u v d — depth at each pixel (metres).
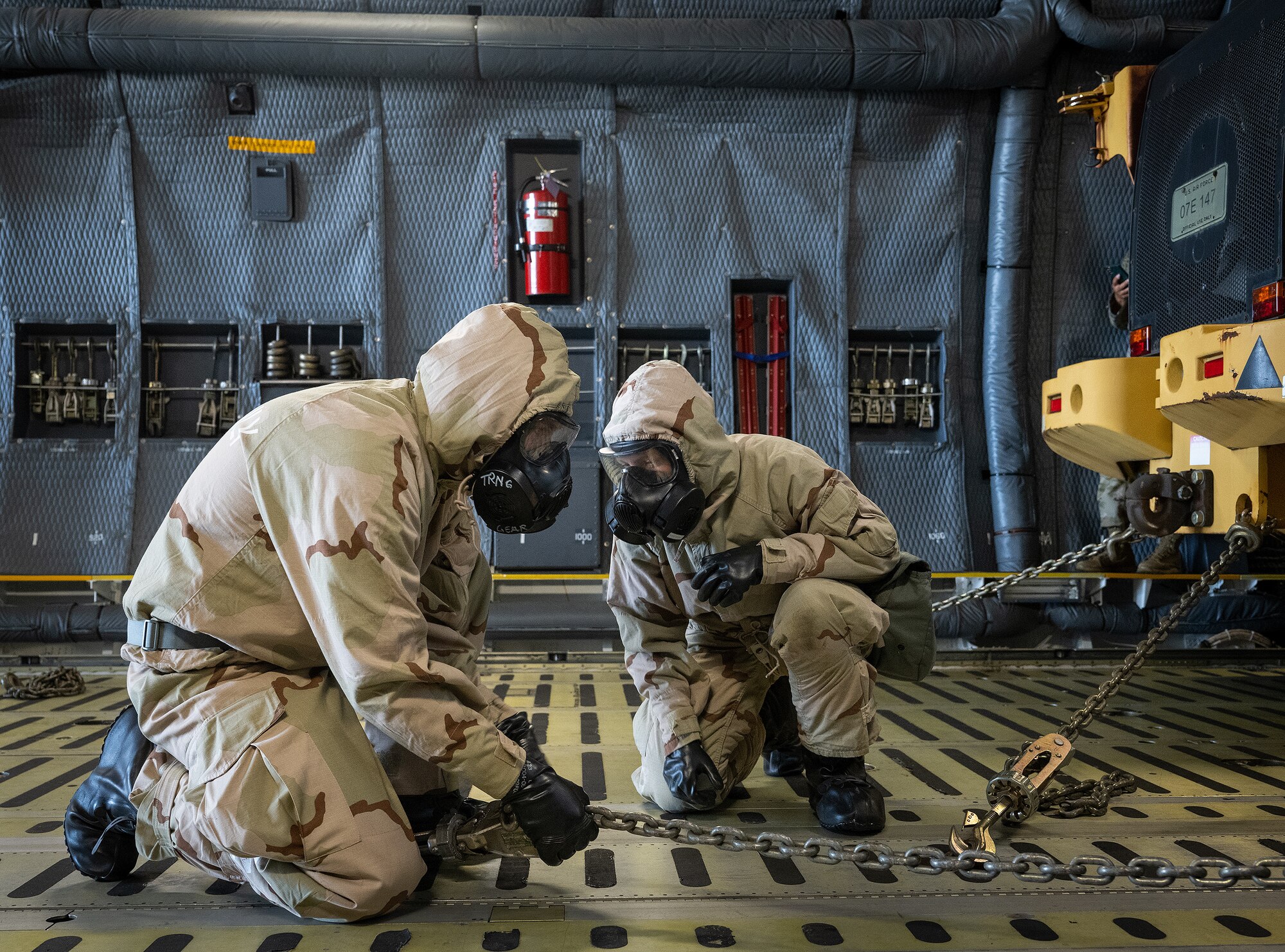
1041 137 5.68
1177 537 5.29
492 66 5.36
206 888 1.88
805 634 2.15
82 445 5.60
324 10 5.41
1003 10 5.45
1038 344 5.85
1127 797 2.58
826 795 2.25
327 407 1.64
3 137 5.48
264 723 1.62
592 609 5.29
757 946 1.60
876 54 5.38
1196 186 3.69
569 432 1.77
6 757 3.01
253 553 1.65
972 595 3.08
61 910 1.76
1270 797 2.58
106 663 5.19
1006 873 1.97
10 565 5.50
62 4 5.29
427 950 1.57
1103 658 5.29
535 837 1.66
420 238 5.68
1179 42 5.34
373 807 1.67
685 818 2.36
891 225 5.82
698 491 2.08
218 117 5.54
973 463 5.88
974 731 3.46
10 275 5.56
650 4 5.48
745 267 5.77
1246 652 5.16
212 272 5.63
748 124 5.71
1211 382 3.10
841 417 5.79
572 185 5.81
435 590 1.98
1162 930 1.69
